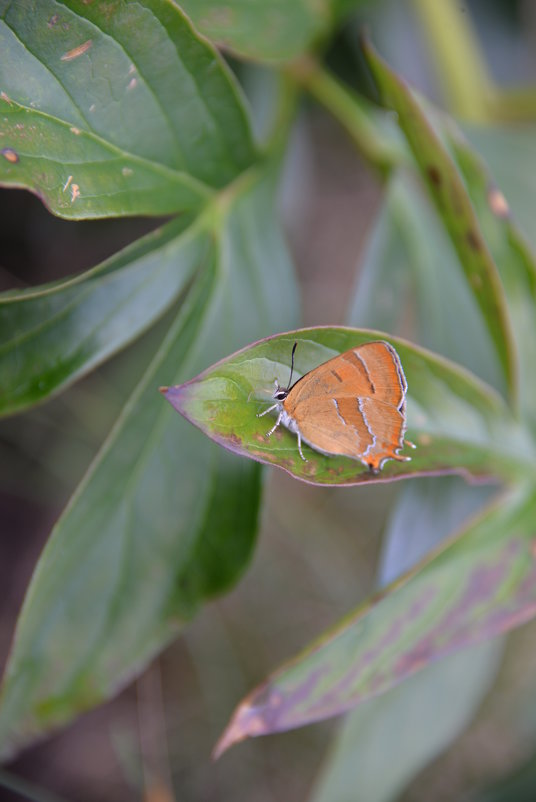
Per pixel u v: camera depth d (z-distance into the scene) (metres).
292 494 0.75
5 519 0.62
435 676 0.51
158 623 0.46
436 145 0.45
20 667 0.45
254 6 0.48
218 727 0.69
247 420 0.42
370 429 0.43
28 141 0.42
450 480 0.49
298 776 0.71
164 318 0.57
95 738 0.65
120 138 0.44
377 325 0.50
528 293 0.47
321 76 0.52
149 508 0.46
